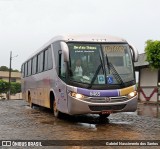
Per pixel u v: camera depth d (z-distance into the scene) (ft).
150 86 97.50
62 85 41.32
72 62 39.78
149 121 44.60
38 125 39.88
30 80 69.77
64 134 32.73
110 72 39.78
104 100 38.65
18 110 64.85
